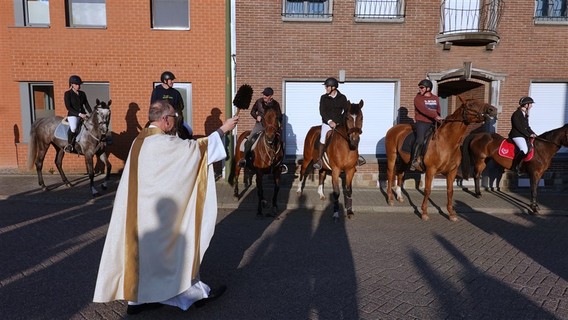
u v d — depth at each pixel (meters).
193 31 10.98
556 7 10.77
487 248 6.18
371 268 5.28
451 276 5.05
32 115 11.42
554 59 10.69
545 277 5.05
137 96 11.10
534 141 8.55
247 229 7.06
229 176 10.52
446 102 12.59
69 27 10.91
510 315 4.06
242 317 3.95
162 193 3.72
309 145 9.10
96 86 11.18
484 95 10.97
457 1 10.54
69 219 7.35
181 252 3.82
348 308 4.16
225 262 5.45
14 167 11.62
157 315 3.98
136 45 10.95
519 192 10.41
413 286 4.73
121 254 3.79
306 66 10.50
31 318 3.88
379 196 9.69
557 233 7.06
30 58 10.95
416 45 10.53
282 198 9.34
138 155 3.76
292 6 10.56
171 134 4.10
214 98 11.20
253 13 10.27
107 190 9.55
